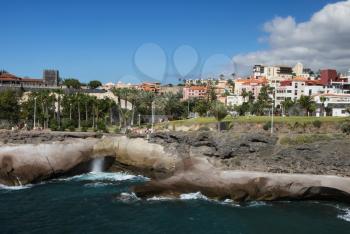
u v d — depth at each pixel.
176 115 150.12
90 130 112.31
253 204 57.50
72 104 138.12
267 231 46.28
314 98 158.50
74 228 46.50
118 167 82.19
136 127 117.94
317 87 181.50
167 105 147.88
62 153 78.12
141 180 73.62
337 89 185.38
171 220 49.50
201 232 45.50
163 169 73.38
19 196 61.56
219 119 102.25
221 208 54.97
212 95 165.38
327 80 197.12
